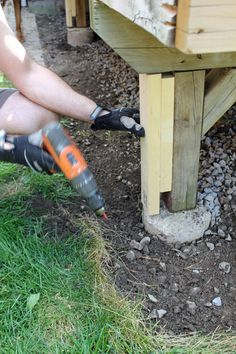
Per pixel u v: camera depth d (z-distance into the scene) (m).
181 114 1.54
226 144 2.28
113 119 1.57
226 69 1.54
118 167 2.23
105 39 1.38
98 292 1.50
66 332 1.36
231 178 2.02
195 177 1.68
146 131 1.53
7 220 1.77
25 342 1.33
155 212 1.72
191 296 1.53
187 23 0.82
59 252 1.65
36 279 1.53
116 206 1.94
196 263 1.65
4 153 1.44
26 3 5.64
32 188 2.04
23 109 1.59
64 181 2.07
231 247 1.71
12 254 1.61
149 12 0.96
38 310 1.42
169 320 1.44
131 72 3.38
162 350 1.33
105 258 1.65
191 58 1.44
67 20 4.12
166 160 1.61
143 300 1.51
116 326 1.38
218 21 0.82
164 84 1.46
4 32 1.57
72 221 1.83
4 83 3.02
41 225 1.79
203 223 1.74
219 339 1.37
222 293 1.54
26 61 1.58
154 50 1.40
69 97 1.58
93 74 3.47
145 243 1.73
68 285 1.52
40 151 1.40
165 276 1.60
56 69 3.67
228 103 1.59
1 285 1.50
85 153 2.38
